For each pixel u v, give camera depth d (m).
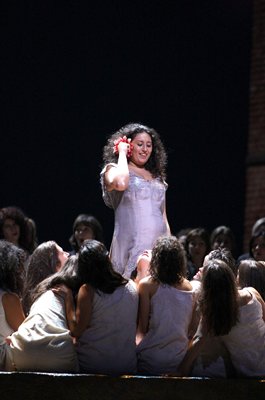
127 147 11.09
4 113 20.45
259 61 19.44
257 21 19.56
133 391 10.14
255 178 19.11
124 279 10.68
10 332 10.65
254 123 19.36
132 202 10.96
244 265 11.44
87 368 10.53
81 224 14.13
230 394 10.38
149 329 10.73
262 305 10.95
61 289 10.65
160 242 10.80
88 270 10.58
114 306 10.52
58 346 10.30
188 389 10.27
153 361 10.63
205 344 10.81
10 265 10.81
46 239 20.55
